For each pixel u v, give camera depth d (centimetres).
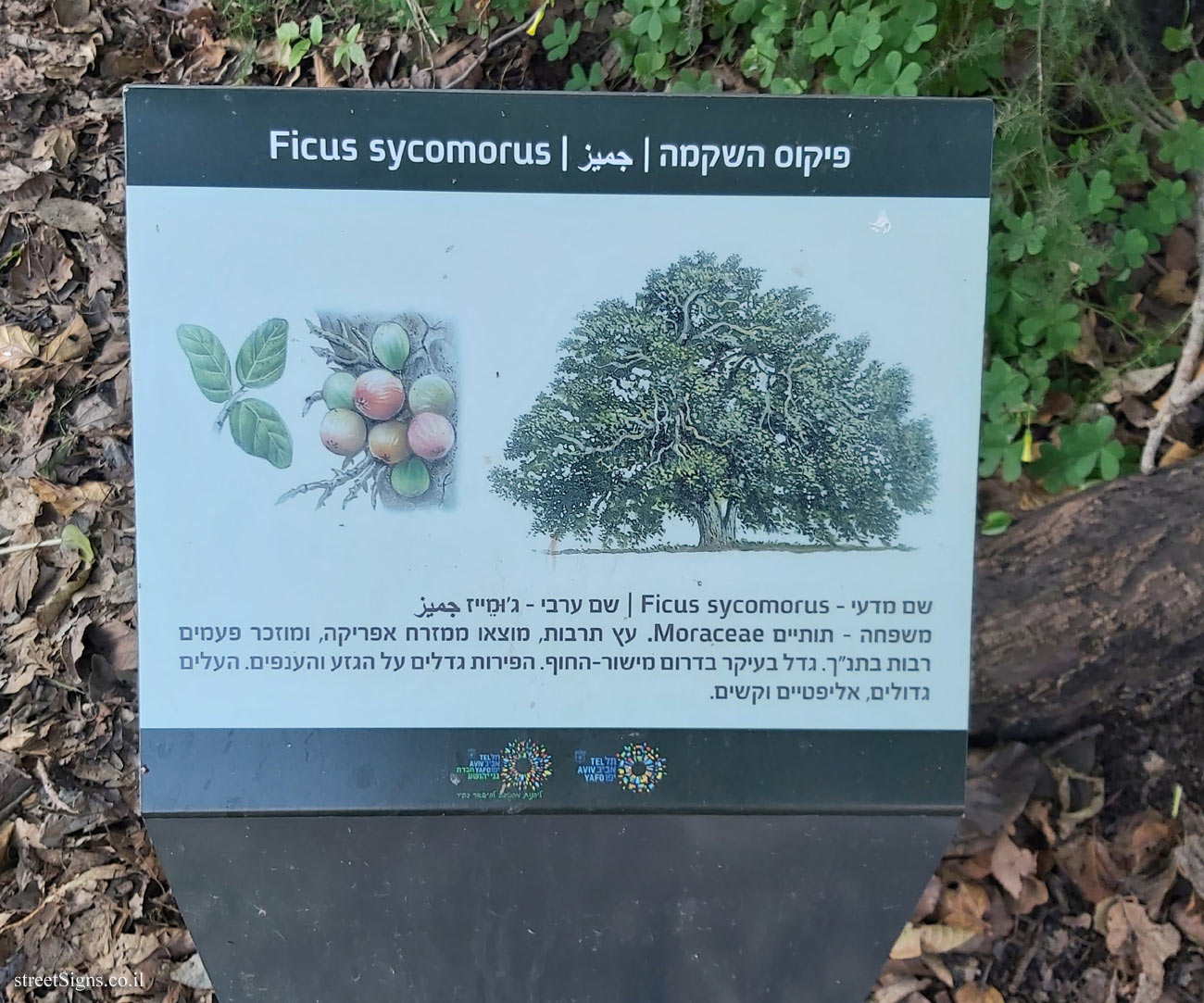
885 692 153
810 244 148
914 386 151
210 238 146
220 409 148
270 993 154
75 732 187
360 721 151
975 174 148
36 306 195
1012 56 180
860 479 151
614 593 151
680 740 152
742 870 154
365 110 145
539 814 153
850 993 155
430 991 155
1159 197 180
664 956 155
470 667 151
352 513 150
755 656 152
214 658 150
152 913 184
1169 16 188
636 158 147
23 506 191
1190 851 177
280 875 153
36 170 193
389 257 147
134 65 195
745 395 150
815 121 147
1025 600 174
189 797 151
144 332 147
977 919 178
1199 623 172
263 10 193
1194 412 183
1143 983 175
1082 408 182
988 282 175
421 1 185
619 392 150
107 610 191
